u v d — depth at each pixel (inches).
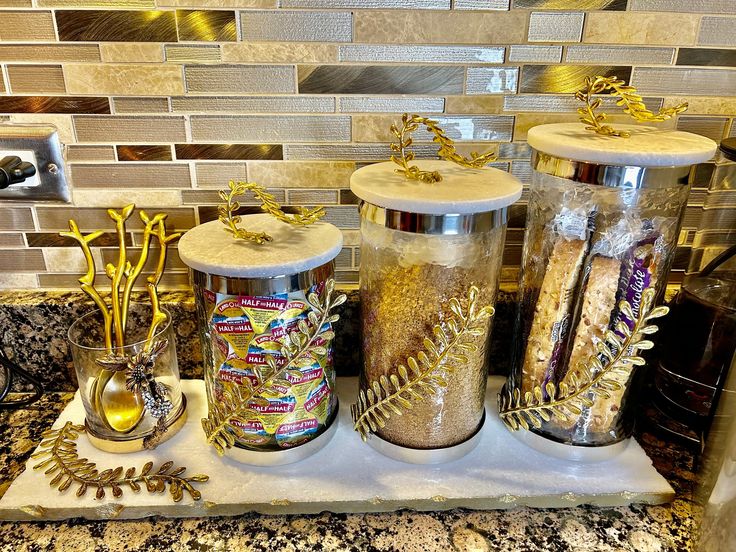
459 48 24.7
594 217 21.5
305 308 21.5
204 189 26.8
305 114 25.6
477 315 20.8
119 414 23.6
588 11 24.5
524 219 28.0
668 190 21.0
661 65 25.6
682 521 22.3
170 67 24.6
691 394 26.1
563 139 21.3
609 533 21.7
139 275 27.4
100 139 25.7
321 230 23.5
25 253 27.7
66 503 21.6
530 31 24.7
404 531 21.6
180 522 21.8
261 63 24.7
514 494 22.4
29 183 26.1
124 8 23.7
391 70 25.0
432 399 22.5
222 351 21.9
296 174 26.7
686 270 29.1
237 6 23.7
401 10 24.0
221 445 23.3
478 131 26.4
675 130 24.8
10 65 24.4
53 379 28.9
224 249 21.3
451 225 19.8
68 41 24.1
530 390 24.2
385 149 26.4
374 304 22.9
